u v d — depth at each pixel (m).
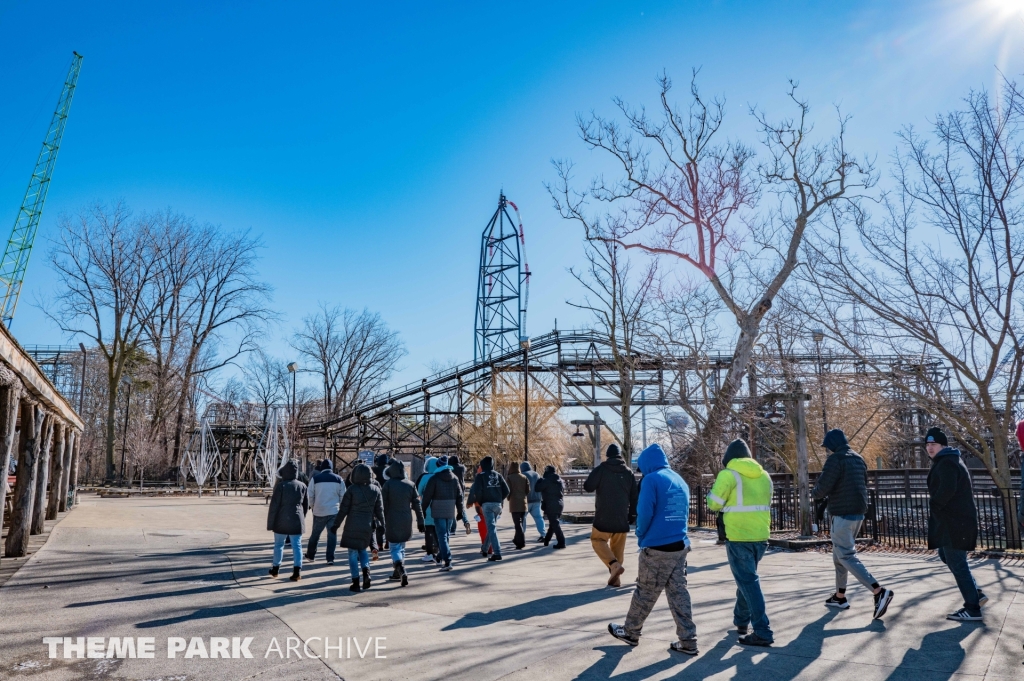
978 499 17.25
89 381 68.81
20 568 10.68
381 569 11.39
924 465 39.94
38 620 7.40
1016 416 19.92
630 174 26.75
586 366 45.34
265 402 63.06
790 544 14.14
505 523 21.45
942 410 18.33
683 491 6.56
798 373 20.23
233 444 51.91
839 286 18.45
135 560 11.80
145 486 47.38
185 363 53.44
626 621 6.54
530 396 44.31
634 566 11.70
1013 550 13.39
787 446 23.41
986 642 6.40
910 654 6.05
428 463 13.94
